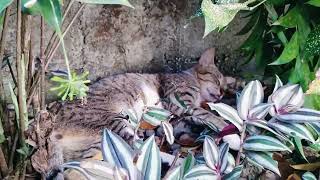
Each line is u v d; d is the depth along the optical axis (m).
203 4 0.32
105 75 0.70
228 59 0.81
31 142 0.40
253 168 0.52
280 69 0.65
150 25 0.71
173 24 0.73
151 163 0.32
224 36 0.78
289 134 0.43
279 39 0.60
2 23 0.37
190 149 0.55
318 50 0.49
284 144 0.44
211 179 0.38
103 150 0.32
